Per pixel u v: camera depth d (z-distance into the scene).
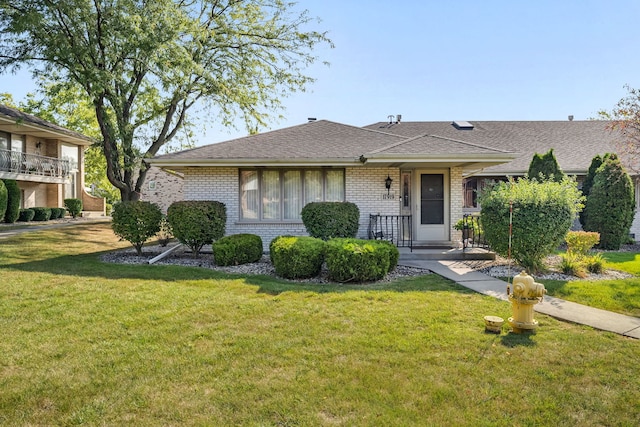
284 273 8.15
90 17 14.21
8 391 3.46
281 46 19.19
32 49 14.62
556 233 8.31
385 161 10.45
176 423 3.01
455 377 3.72
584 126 19.58
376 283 7.63
